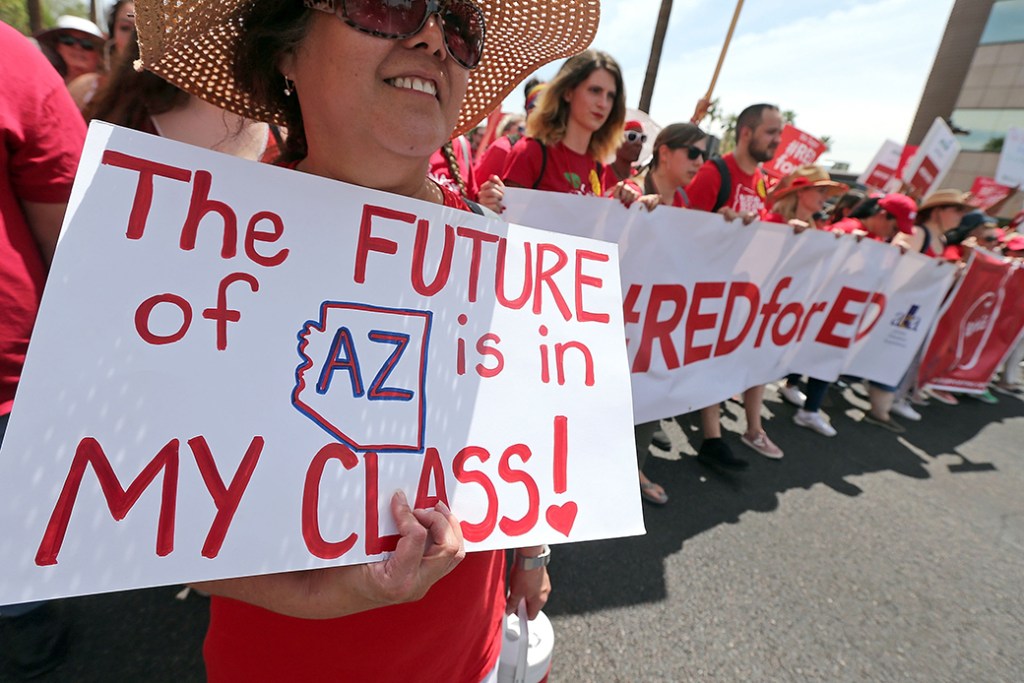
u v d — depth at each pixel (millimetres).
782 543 2561
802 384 4910
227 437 628
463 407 807
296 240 715
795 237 2641
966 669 1984
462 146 2484
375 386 738
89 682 1499
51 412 549
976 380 4922
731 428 3811
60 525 543
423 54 675
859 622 2131
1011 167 7117
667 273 2215
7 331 1111
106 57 2168
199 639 1663
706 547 2455
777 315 2834
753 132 2852
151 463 587
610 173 3035
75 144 1162
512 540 796
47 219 1153
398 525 672
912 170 5961
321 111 721
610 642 1873
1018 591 2465
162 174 641
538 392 880
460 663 899
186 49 763
